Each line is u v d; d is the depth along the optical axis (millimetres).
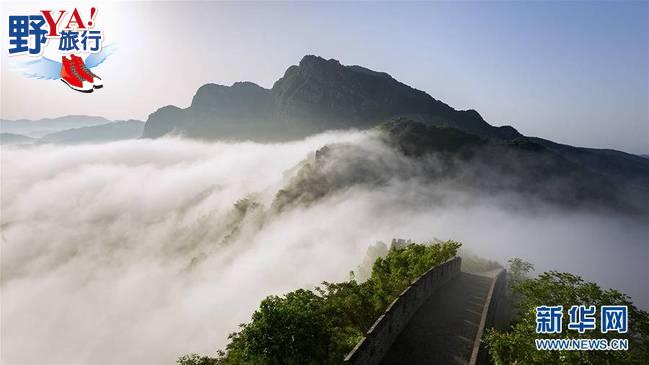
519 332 20469
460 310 27812
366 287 27844
